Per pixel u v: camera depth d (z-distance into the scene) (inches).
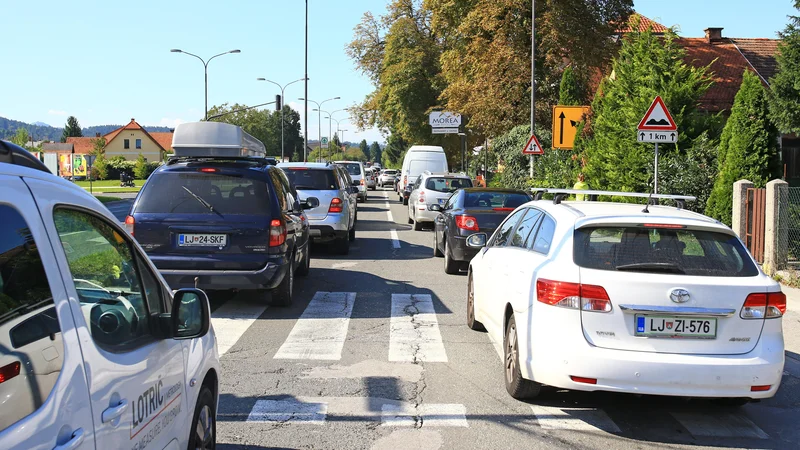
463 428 199.6
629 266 196.9
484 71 1316.4
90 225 110.3
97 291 105.3
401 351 282.4
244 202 343.3
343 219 582.9
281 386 235.1
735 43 1590.8
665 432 201.6
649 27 739.4
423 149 1331.2
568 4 1252.5
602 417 212.4
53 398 83.7
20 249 85.7
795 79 745.0
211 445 158.4
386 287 436.5
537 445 188.7
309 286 435.5
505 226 291.0
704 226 205.5
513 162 1317.7
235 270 337.7
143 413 111.3
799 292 424.5
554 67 1317.7
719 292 192.5
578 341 193.6
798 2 744.3
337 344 291.7
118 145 4699.8
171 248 336.5
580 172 883.4
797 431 205.3
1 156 93.4
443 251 561.6
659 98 490.3
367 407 215.5
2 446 73.6
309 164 598.9
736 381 188.9
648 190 684.1
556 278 199.5
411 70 2081.7
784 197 470.3
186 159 363.3
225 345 288.4
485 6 1278.3
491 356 277.0
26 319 83.6
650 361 189.0
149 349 118.7
